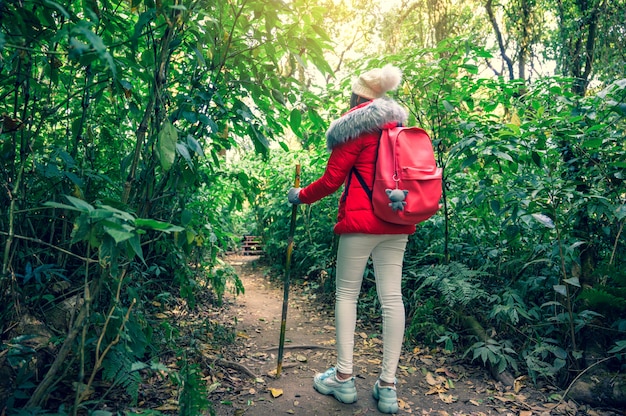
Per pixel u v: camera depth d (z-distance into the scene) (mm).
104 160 2494
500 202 2605
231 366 2340
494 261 3072
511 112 3107
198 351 2316
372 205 1939
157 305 3025
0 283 1536
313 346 2836
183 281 2777
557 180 2330
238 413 1898
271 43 1827
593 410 1994
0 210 1628
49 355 1728
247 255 7414
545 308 2693
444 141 2975
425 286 3240
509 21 6562
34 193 1948
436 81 2873
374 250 2102
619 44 4469
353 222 1981
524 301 2770
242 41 1963
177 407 1765
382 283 2080
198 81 1917
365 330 3229
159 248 2746
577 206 2445
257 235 6934
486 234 3156
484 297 2822
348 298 2098
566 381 2221
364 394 2182
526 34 6125
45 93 1829
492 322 2814
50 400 1612
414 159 1906
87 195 2109
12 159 1612
